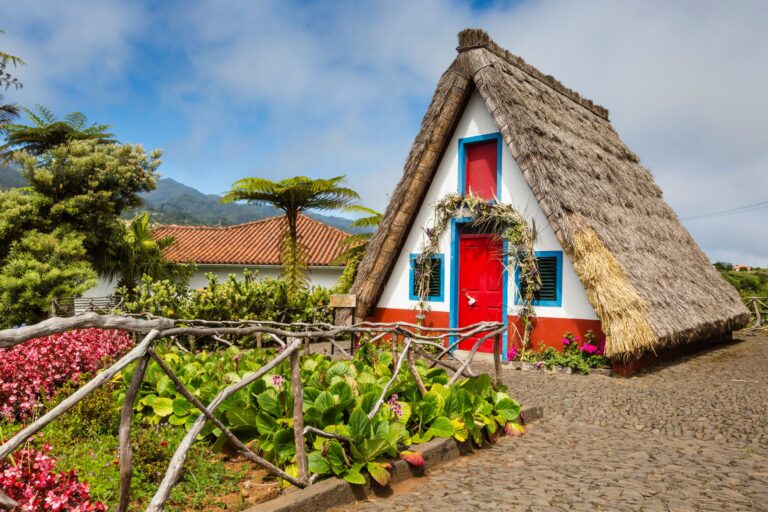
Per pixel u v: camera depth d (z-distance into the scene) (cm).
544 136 1001
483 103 1092
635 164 1426
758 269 2952
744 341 1431
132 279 2256
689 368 952
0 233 1852
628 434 546
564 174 963
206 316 1081
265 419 427
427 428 483
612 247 912
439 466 449
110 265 2184
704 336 1047
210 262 2616
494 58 1084
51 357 576
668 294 955
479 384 540
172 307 1055
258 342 779
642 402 680
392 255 1159
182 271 2359
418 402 499
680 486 403
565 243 895
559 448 500
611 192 1090
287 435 394
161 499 265
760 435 539
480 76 1028
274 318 1161
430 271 1127
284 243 1630
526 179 945
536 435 543
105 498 336
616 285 852
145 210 2469
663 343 844
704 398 703
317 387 493
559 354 938
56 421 459
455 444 474
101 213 2064
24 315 1738
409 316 1156
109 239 2122
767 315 1809
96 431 459
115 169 2156
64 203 2009
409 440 446
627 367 858
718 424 579
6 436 427
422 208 1157
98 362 629
